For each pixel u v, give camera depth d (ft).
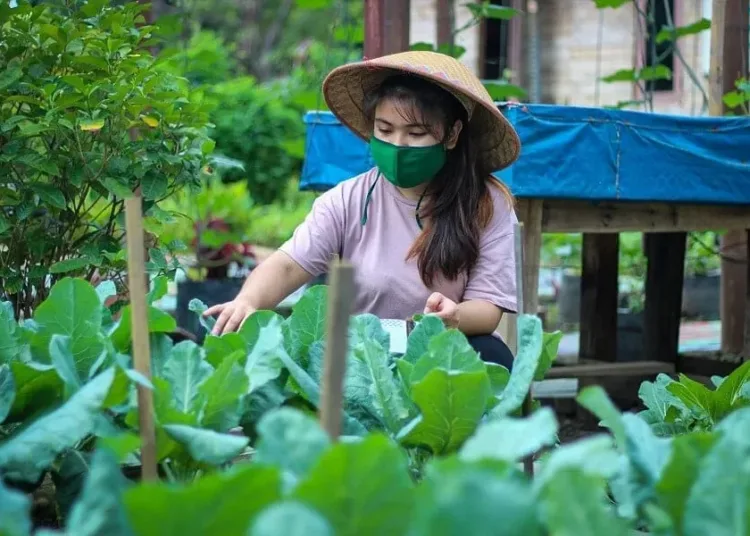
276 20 61.00
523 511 2.66
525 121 9.86
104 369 4.83
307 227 8.13
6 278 8.82
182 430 4.18
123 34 8.79
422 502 2.81
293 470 3.19
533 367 4.73
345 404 5.05
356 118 8.64
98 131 8.72
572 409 13.43
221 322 6.50
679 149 10.80
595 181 10.30
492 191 8.09
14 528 2.80
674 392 6.21
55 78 8.48
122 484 3.20
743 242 14.17
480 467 2.99
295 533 2.50
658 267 14.05
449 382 4.31
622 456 3.95
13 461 3.94
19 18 8.54
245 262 18.42
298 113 35.76
